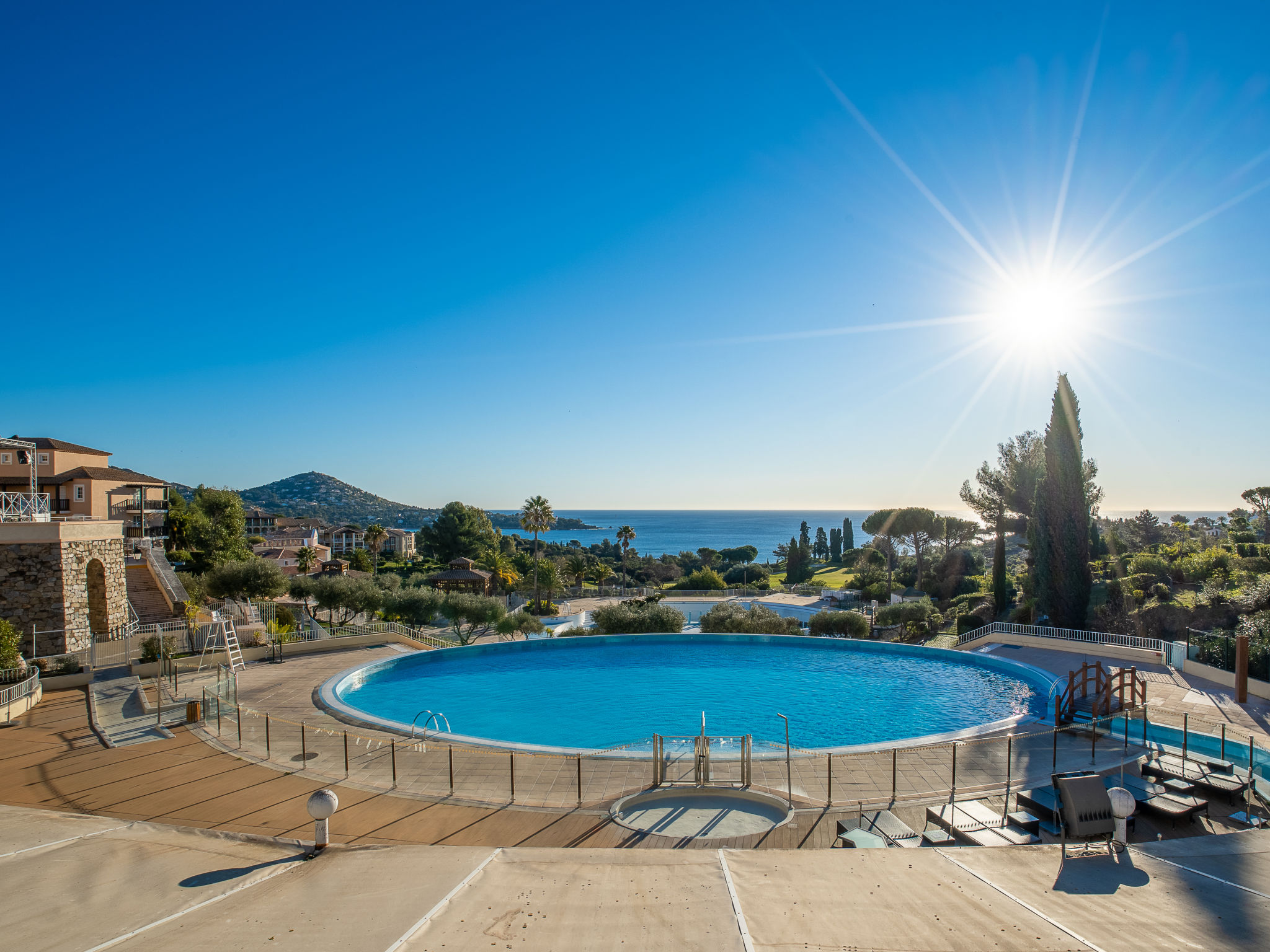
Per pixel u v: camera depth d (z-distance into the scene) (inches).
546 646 1059.3
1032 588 1305.4
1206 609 996.6
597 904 192.4
